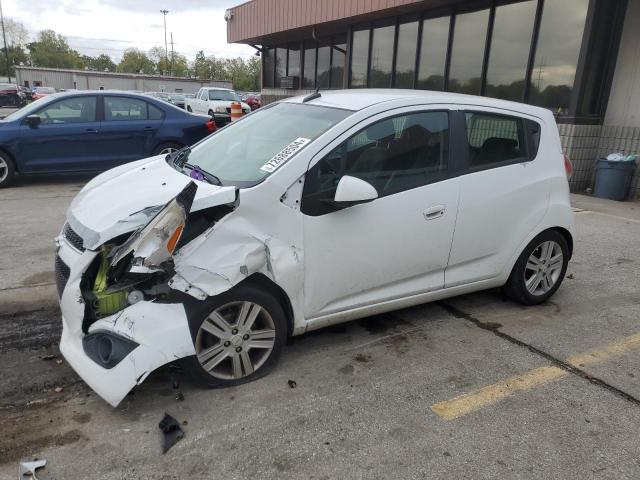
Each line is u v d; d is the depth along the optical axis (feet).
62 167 28.76
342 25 49.19
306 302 10.57
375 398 10.04
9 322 12.64
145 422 9.12
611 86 31.35
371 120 11.03
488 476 8.15
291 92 62.69
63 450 8.39
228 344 9.93
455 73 38.19
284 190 10.00
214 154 12.19
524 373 11.14
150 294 9.03
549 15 31.37
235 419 9.26
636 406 10.09
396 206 11.13
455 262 12.50
